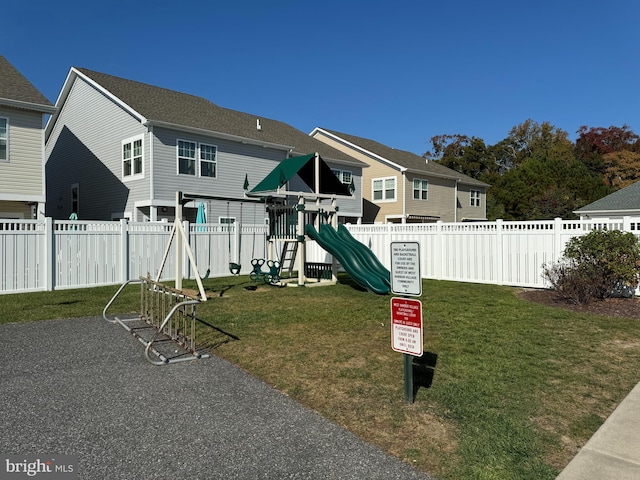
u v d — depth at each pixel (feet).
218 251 46.70
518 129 196.95
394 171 92.43
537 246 37.37
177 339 19.74
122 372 15.83
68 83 68.28
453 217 106.22
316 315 25.44
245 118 77.66
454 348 18.49
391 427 11.55
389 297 32.40
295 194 38.50
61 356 17.67
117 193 60.08
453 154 183.73
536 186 129.29
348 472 9.48
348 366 16.31
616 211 65.57
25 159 47.88
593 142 168.55
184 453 10.27
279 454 10.23
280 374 15.58
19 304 28.78
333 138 100.48
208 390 14.15
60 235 35.88
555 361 16.76
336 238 39.83
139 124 56.03
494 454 10.15
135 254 40.45
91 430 11.35
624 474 9.33
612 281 28.96
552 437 10.98
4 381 14.82
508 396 13.46
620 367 16.12
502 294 33.73
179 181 57.11
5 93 46.29
